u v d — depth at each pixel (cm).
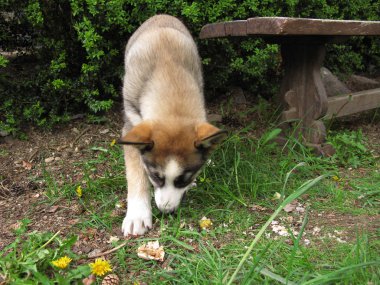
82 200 82
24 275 59
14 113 109
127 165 77
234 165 88
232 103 132
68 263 57
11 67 116
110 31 112
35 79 110
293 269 59
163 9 112
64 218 76
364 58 169
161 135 67
